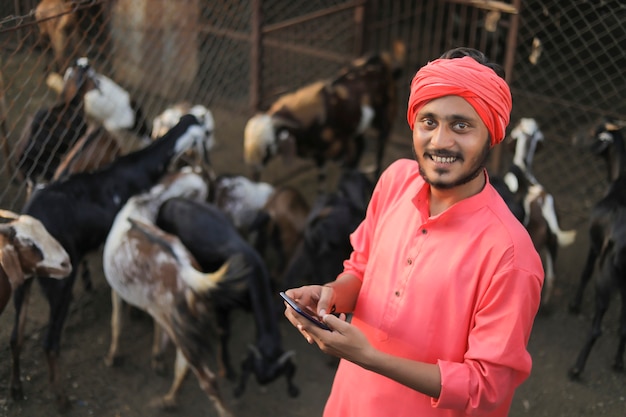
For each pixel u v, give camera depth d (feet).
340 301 5.75
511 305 4.73
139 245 12.30
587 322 15.66
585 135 15.78
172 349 14.40
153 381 13.44
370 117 19.83
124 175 14.03
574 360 14.55
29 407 12.39
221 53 24.45
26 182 14.78
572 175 21.21
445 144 4.62
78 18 20.53
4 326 14.05
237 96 24.44
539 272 4.83
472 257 4.89
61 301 12.24
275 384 13.75
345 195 15.42
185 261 11.97
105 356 13.89
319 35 27.84
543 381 13.98
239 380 13.69
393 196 5.69
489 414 5.24
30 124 16.15
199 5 23.00
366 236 5.94
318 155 19.60
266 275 13.07
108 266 12.65
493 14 19.80
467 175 4.72
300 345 14.92
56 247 11.30
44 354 12.76
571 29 24.20
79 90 16.29
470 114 4.56
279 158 22.16
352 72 19.89
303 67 26.11
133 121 17.34
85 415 12.43
